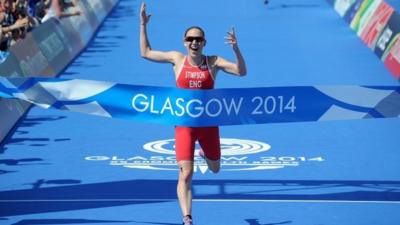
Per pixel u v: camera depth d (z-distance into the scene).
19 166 12.91
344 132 15.37
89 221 10.30
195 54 9.86
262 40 26.66
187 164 9.66
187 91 9.98
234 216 10.53
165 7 35.75
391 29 22.66
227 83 19.67
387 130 15.54
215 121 10.05
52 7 23.14
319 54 23.97
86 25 27.02
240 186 11.88
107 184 11.95
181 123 9.94
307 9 34.47
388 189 11.77
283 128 15.64
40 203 11.04
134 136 15.02
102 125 15.82
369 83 19.72
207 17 32.34
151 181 12.12
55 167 12.89
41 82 10.48
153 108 10.19
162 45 25.73
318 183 12.06
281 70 21.47
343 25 29.70
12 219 10.34
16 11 18.08
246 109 10.24
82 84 10.45
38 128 15.53
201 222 10.28
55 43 21.22
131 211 10.72
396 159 13.47
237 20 31.38
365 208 10.90
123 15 33.50
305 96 10.48
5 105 15.22
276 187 11.83
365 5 27.66
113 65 22.33
